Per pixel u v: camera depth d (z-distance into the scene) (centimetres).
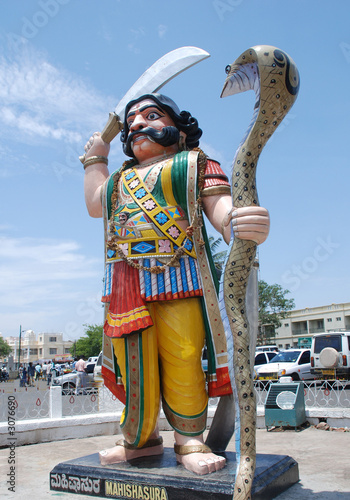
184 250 402
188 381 388
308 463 491
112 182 450
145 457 422
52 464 523
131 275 406
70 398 745
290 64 334
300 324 3919
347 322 3481
